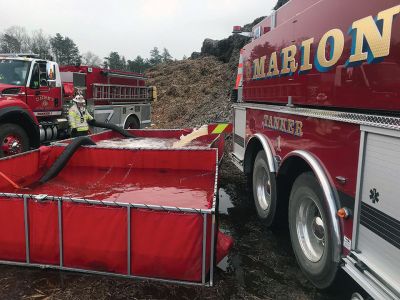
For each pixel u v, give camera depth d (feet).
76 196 15.35
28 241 11.76
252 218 17.75
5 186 15.66
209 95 59.67
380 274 7.70
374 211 8.01
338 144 9.54
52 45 189.98
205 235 10.66
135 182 17.39
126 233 11.06
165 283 11.25
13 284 11.14
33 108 28.89
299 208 11.89
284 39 13.66
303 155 11.16
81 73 34.99
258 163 16.29
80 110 30.25
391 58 7.67
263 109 15.72
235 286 11.46
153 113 61.93
